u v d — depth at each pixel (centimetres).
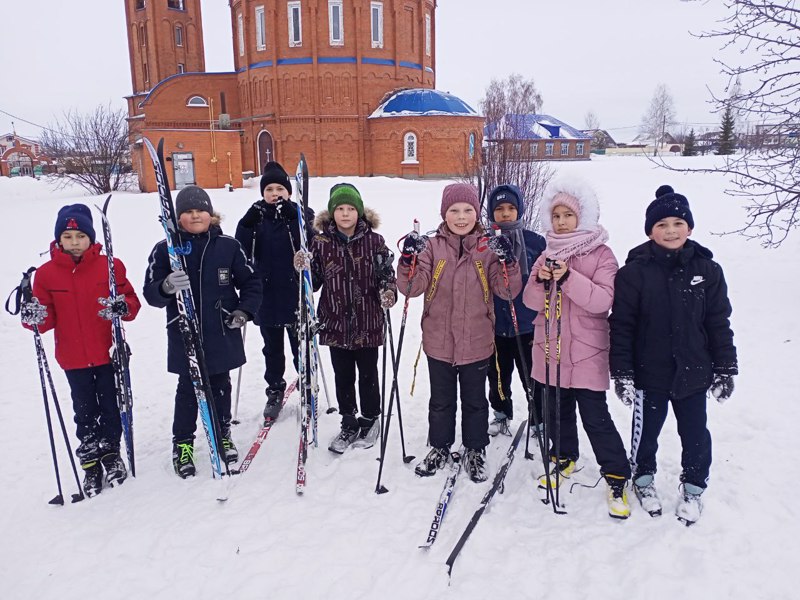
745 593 245
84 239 337
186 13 4216
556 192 312
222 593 259
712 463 345
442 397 349
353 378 387
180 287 326
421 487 337
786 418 395
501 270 332
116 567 278
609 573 261
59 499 332
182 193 354
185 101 3506
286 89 3244
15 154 6412
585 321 311
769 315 608
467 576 263
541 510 311
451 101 3269
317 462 371
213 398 347
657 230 290
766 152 640
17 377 544
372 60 3284
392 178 3036
